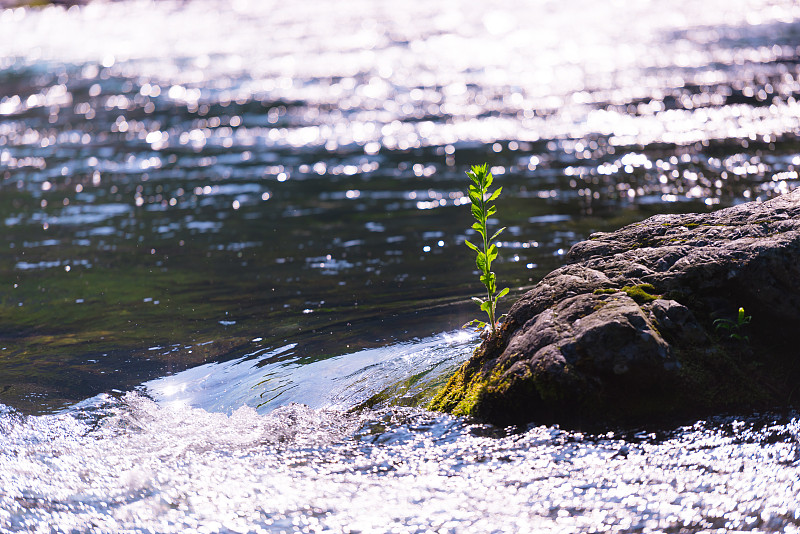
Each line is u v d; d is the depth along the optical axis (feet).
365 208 37.55
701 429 13.70
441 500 12.44
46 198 42.37
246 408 16.65
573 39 97.14
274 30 125.80
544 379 14.21
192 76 86.63
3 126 65.92
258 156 51.49
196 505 12.92
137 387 18.21
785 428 13.47
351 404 16.31
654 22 107.55
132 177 46.98
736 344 14.85
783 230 15.62
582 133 52.19
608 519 11.60
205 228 34.99
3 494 13.61
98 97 77.30
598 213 33.83
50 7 184.55
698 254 15.72
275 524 12.20
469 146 50.98
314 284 26.05
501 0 152.25
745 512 11.53
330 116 63.46
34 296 26.18
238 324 22.34
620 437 13.73
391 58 91.56
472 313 21.88
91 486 13.75
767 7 116.47
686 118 53.52
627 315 14.29
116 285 27.04
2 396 17.94
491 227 32.65
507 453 13.61
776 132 47.32
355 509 12.39
